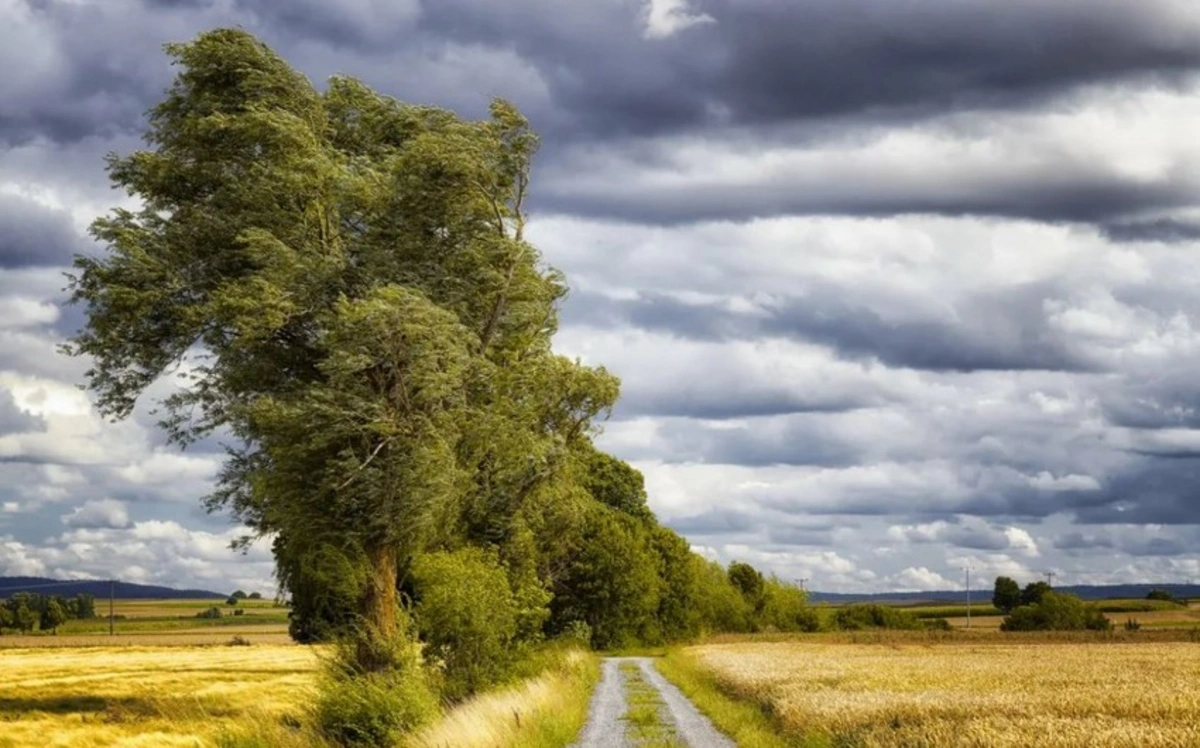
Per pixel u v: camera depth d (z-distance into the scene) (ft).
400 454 120.98
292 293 123.95
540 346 145.48
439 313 121.80
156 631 609.01
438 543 134.62
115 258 126.72
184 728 118.32
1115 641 351.25
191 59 129.80
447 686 113.91
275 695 164.45
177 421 129.39
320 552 122.72
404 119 139.74
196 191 133.49
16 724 120.47
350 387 121.60
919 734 80.69
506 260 137.90
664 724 104.06
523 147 140.77
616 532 329.11
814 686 133.90
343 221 133.90
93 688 180.45
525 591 136.56
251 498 127.13
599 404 168.04
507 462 142.41
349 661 105.09
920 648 297.94
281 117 126.21
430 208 134.51
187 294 128.77
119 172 131.54
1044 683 140.67
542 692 113.09
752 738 88.94
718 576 485.15
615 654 308.40
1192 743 74.02
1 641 458.91
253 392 128.98
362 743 91.56
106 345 127.13
